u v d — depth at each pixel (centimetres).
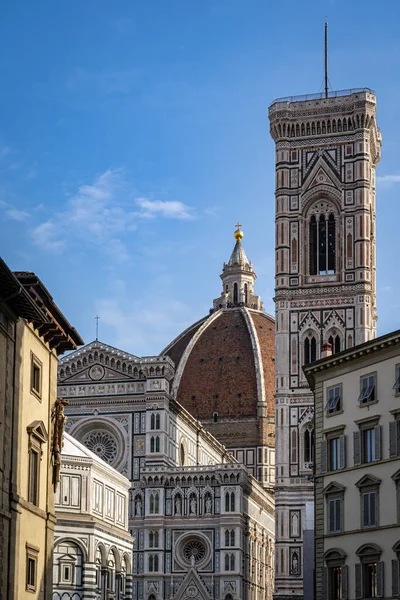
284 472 16388
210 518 17775
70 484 11538
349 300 16700
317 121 17388
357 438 8162
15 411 6312
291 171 17412
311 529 10175
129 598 12862
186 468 17950
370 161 17700
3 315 6138
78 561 11338
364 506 7962
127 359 18062
